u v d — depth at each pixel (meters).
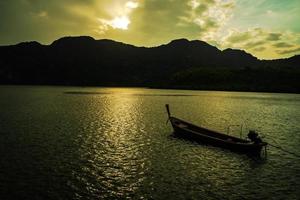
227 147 31.45
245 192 19.92
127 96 134.88
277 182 22.06
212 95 155.75
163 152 29.89
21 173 22.23
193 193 19.44
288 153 31.02
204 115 63.94
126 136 37.59
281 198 19.06
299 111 77.00
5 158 26.03
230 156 29.02
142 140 35.41
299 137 40.59
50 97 117.50
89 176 22.03
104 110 68.94
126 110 69.94
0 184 19.92
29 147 30.34
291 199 18.92
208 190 20.08
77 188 19.67
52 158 26.48
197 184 21.12
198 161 27.00
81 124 46.53
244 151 29.84
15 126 43.06
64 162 25.38
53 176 21.80
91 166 24.47
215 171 24.28
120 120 52.19
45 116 55.50
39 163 24.84
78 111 65.62
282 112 74.06
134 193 19.14
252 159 28.28
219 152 30.41
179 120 40.72
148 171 23.67
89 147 31.08
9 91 165.25
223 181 21.95
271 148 33.41
